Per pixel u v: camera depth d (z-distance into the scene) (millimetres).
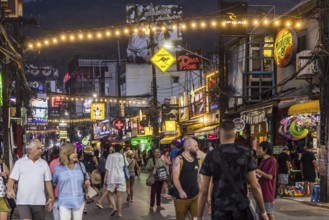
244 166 5137
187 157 8367
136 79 61000
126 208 14750
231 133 5301
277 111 22234
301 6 20609
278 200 15703
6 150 17406
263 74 25953
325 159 14648
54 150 13820
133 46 61000
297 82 21891
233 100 28875
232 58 29359
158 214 13352
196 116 36625
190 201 8297
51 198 8289
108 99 44094
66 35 18562
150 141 46125
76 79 81500
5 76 17625
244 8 24406
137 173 16781
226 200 5039
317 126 17266
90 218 12734
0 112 20969
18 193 8203
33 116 45062
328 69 14852
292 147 20344
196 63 32906
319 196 14812
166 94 58375
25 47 19281
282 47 20031
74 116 82438
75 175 8062
